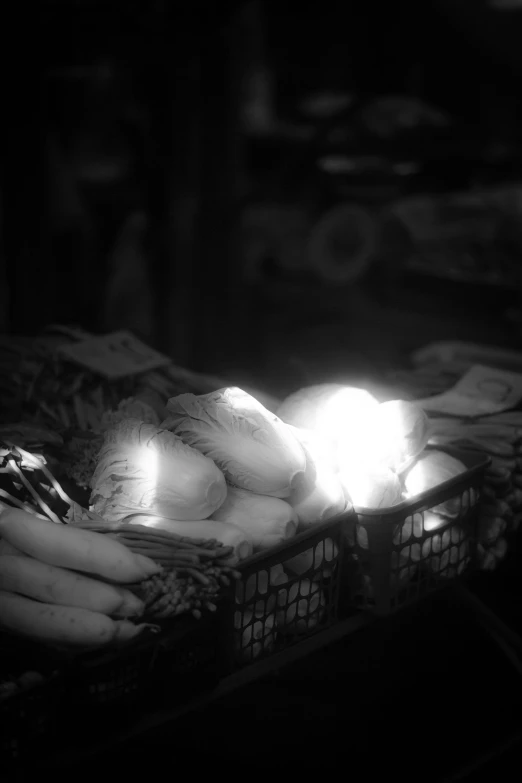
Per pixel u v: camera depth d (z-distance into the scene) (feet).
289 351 20.11
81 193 22.04
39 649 4.73
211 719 7.29
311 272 24.88
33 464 5.88
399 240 22.31
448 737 7.27
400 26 31.40
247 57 29.01
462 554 6.37
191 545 5.00
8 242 17.94
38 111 17.43
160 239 20.29
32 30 16.79
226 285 20.89
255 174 26.05
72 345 7.98
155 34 18.21
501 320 19.21
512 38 30.30
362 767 6.88
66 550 4.88
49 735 4.64
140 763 6.75
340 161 23.94
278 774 6.78
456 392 7.78
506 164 24.25
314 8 30.63
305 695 7.66
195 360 20.85
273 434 5.52
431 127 23.81
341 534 5.61
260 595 5.21
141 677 4.87
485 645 8.34
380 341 19.90
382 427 6.07
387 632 8.48
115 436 5.59
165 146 19.77
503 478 6.61
